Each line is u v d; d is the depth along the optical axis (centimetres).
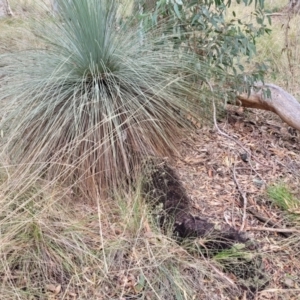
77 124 185
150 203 174
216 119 252
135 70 204
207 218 175
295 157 229
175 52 226
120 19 223
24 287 140
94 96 192
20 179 167
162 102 206
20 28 308
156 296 139
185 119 221
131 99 196
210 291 143
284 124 264
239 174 209
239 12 404
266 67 244
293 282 148
